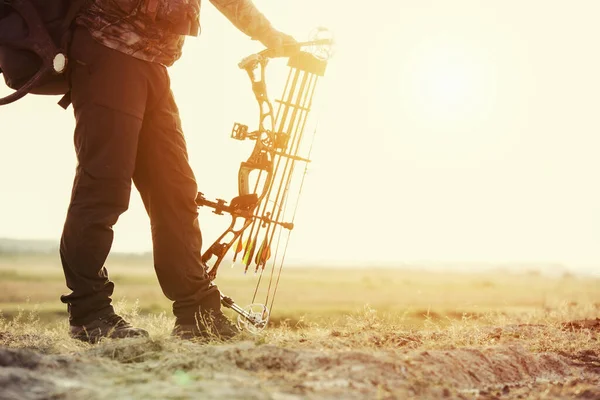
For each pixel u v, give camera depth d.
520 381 4.65
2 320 6.07
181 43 5.62
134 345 4.59
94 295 5.38
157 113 5.57
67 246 5.31
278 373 3.98
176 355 4.28
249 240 5.84
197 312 5.65
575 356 5.45
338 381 3.85
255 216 5.83
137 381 3.73
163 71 5.52
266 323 5.84
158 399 3.34
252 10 5.80
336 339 5.34
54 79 5.42
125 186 5.29
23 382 3.50
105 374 3.87
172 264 5.58
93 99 5.24
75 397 3.34
